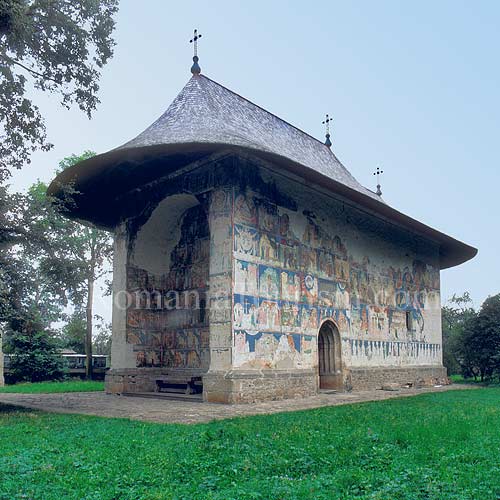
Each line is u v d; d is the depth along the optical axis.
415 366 28.27
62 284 15.54
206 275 21.58
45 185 20.64
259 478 6.80
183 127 19.17
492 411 13.98
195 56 22.41
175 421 12.09
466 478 6.64
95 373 35.22
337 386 22.53
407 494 5.97
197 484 6.50
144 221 21.77
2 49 14.75
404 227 27.59
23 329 15.05
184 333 21.88
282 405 16.22
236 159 18.44
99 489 6.27
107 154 18.02
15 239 14.57
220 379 17.03
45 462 7.61
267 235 19.38
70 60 15.91
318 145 29.09
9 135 15.31
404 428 10.36
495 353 32.56
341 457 7.82
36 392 22.58
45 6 15.19
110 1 16.52
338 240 23.39
